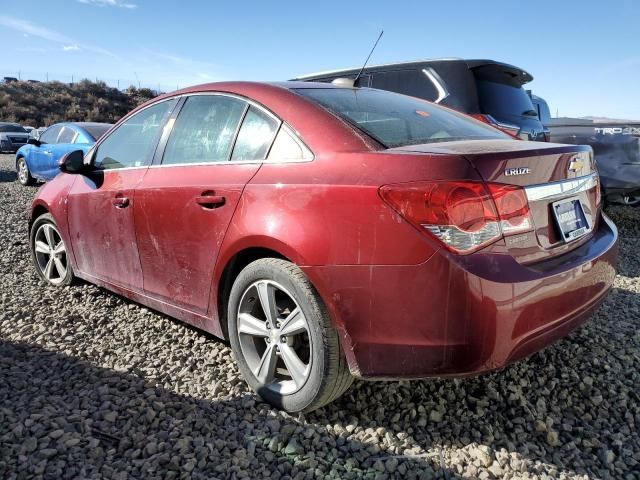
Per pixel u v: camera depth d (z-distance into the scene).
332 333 2.31
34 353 3.14
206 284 2.86
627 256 5.84
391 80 6.34
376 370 2.22
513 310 2.07
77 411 2.49
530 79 6.62
